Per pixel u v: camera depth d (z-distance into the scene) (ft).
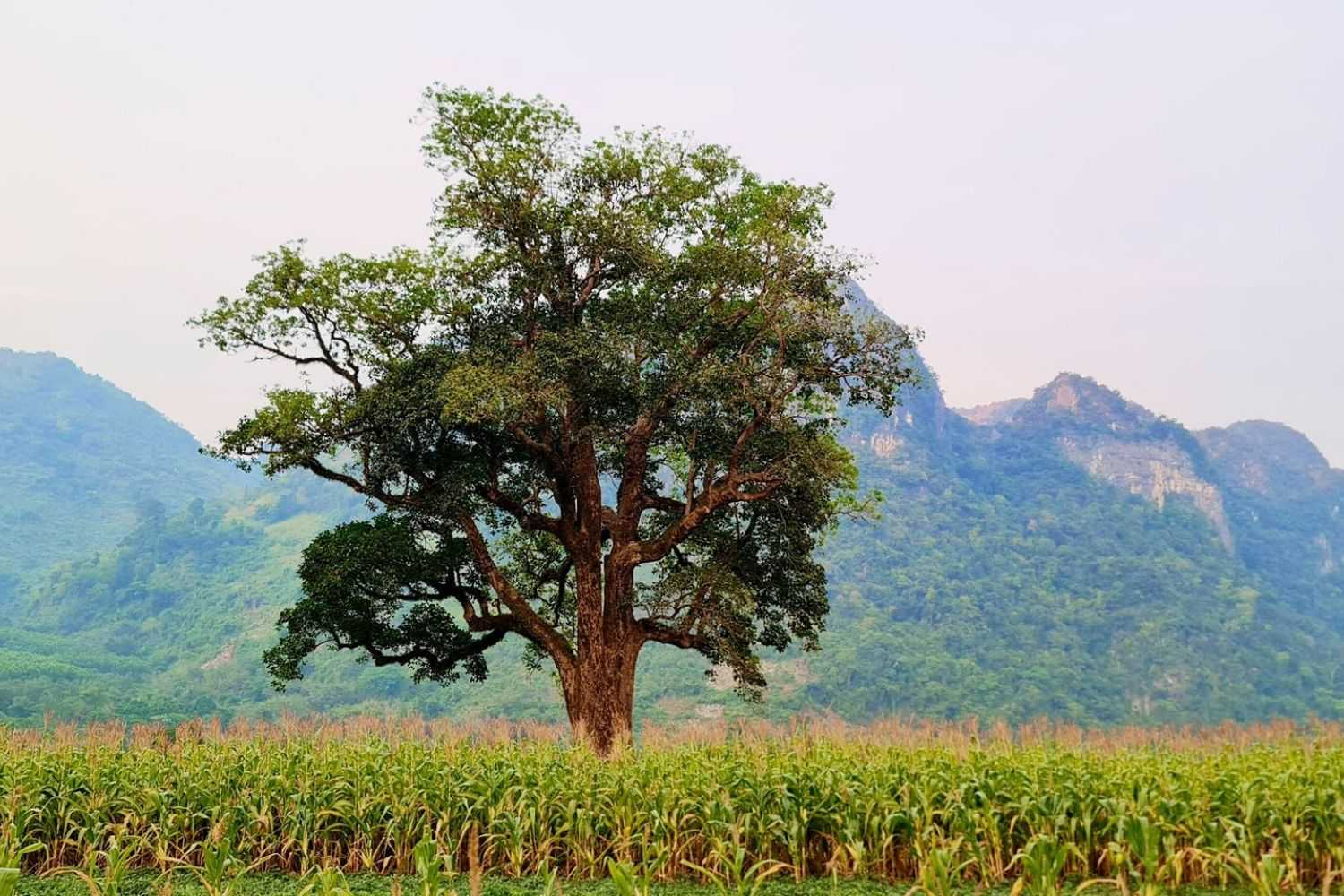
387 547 72.13
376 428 71.41
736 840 33.91
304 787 41.63
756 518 81.87
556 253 73.87
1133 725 51.65
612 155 74.13
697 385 70.74
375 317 70.85
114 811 42.98
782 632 84.17
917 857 35.96
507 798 39.60
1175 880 34.47
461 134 72.74
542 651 88.48
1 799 41.96
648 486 85.71
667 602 77.30
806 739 47.83
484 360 69.31
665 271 73.97
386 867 40.01
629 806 38.86
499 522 84.02
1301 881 35.01
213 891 32.30
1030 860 29.96
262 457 70.44
